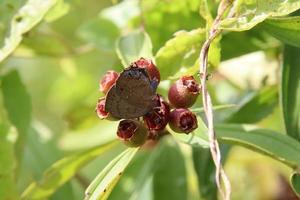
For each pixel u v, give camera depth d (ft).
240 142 1.37
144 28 1.59
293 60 1.44
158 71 1.31
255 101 1.57
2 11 1.50
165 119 1.30
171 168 1.72
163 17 1.61
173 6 1.61
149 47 1.42
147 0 1.63
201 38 1.40
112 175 1.32
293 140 1.38
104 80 1.31
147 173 1.72
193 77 1.37
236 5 1.36
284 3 1.35
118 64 1.73
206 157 1.56
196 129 1.35
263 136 1.40
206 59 1.33
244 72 1.76
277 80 1.63
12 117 1.66
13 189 1.54
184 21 1.61
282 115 1.42
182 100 1.31
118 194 1.71
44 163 1.76
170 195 1.71
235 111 1.57
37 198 1.52
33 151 1.76
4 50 1.49
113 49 1.77
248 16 1.35
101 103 1.30
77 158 1.51
